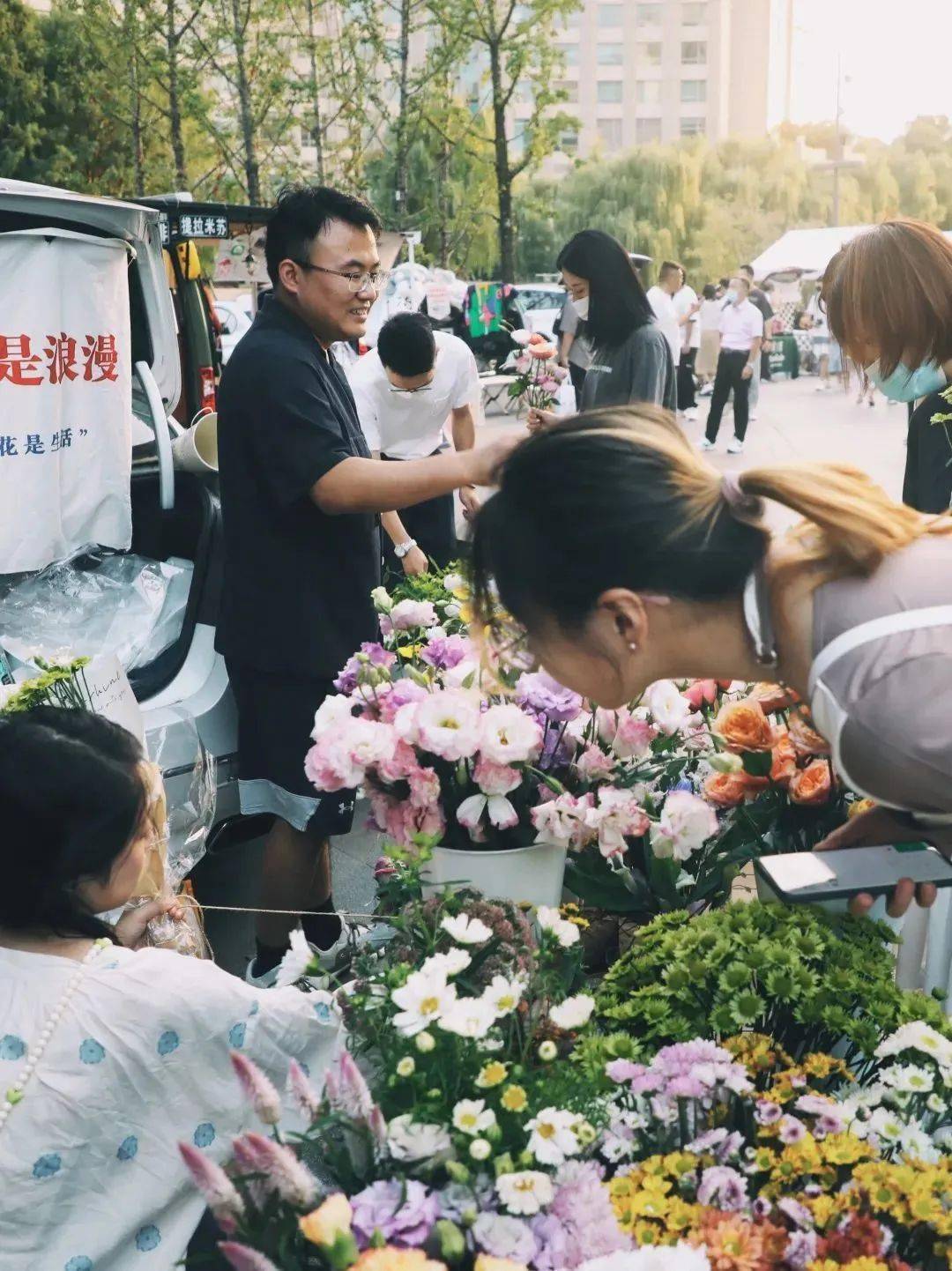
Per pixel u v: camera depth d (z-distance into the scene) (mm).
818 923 1744
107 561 3256
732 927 1771
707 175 69688
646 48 92000
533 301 19719
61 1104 1590
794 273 25078
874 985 1669
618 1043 1565
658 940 1808
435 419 4570
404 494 2564
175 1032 1633
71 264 2955
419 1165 1344
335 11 22531
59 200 2893
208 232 4082
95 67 23000
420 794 2016
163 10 20859
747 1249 1284
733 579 1282
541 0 21234
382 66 23797
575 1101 1467
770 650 1288
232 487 2822
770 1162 1405
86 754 1649
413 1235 1257
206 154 24203
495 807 2004
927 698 1218
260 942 2982
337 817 2848
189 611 3170
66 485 3049
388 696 2178
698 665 1350
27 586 3127
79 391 3033
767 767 2107
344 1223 1117
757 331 11945
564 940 1660
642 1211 1357
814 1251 1302
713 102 92750
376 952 1778
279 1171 1224
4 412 2891
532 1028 1566
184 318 4488
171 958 1691
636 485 1276
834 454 11945
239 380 2754
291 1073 1346
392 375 4359
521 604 1352
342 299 2779
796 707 1611
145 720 2879
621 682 1365
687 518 1273
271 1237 1235
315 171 22750
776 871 1673
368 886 3490
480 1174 1328
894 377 2738
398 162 22625
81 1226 1622
